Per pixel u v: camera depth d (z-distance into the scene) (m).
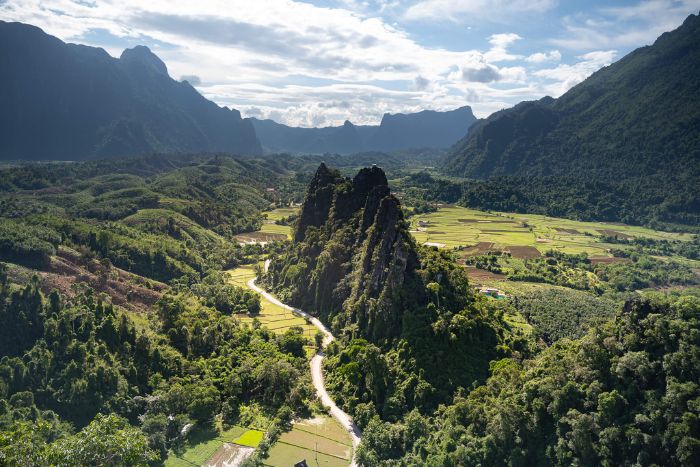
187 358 161.88
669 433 90.25
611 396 100.31
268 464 117.81
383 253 185.00
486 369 142.62
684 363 96.56
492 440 110.06
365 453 117.44
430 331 149.25
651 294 119.00
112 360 143.38
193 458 120.69
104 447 78.44
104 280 190.50
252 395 152.12
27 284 154.88
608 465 95.06
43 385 132.00
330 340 188.62
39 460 73.44
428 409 131.00
